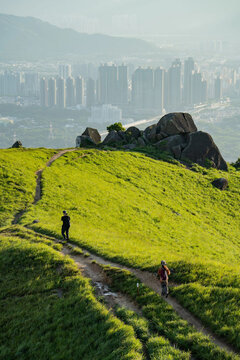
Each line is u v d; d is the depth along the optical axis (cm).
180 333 1552
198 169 7606
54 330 1677
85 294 1919
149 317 1694
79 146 9150
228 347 1484
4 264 2448
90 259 2500
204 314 1692
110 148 8500
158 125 8881
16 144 8462
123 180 5972
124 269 2244
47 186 4647
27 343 1595
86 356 1448
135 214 4459
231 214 5753
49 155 7044
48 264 2383
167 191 5959
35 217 3541
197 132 8244
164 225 4359
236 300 1806
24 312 1859
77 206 4162
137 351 1430
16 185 4547
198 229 4644
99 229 3559
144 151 8131
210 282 2036
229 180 7306
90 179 5562
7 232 3102
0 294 2084
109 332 1559
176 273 2162
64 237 2927
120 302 1867
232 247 4316
